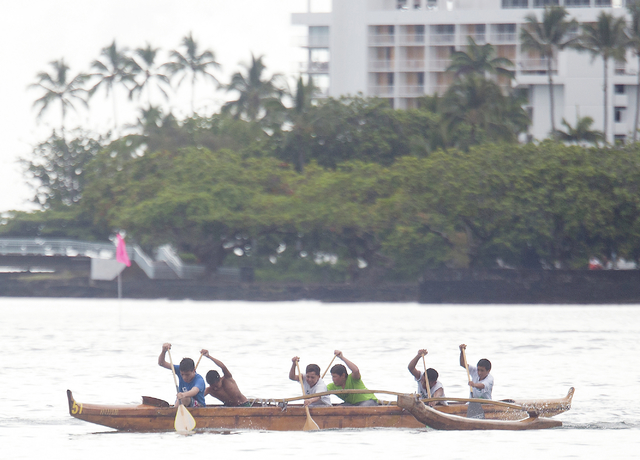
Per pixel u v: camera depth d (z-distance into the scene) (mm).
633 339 142375
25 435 62281
